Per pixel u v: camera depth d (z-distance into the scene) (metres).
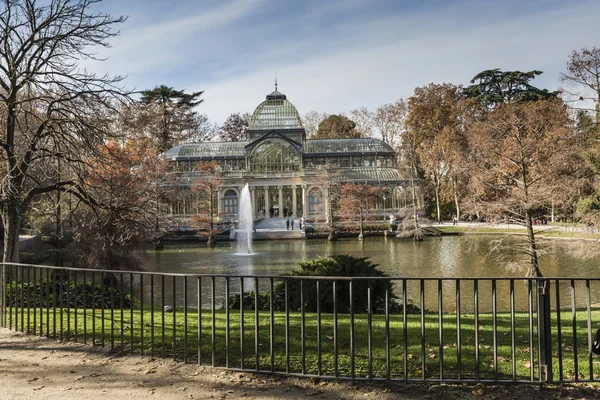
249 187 94.12
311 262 17.56
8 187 21.22
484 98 95.44
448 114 89.94
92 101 22.98
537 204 28.41
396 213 91.69
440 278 8.21
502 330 12.39
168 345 10.71
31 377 8.83
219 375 8.82
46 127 23.38
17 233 23.53
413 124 92.44
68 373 9.02
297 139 99.75
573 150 30.06
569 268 35.84
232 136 127.25
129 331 12.01
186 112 107.75
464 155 53.81
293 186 93.81
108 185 25.88
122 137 24.83
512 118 30.27
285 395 7.92
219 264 43.59
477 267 38.03
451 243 57.88
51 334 11.88
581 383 8.29
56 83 22.86
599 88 37.56
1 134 24.97
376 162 96.75
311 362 9.39
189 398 7.80
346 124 118.19
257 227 86.94
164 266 42.94
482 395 7.88
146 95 102.12
